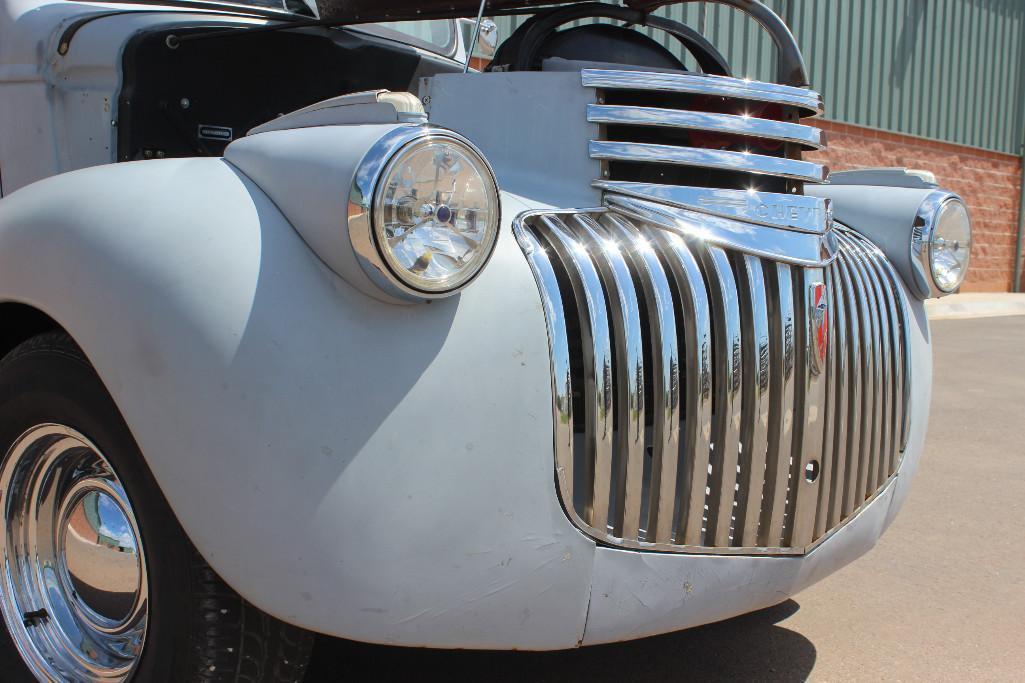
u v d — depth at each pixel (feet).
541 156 6.37
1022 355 25.50
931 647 8.03
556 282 5.30
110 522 5.84
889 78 41.96
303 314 4.76
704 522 5.88
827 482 6.40
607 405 5.34
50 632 6.21
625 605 5.45
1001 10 47.52
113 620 5.94
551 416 5.12
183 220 5.05
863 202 8.04
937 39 44.11
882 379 7.09
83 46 8.54
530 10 8.34
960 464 13.96
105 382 5.06
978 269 48.55
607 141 6.13
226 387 4.71
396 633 4.88
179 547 5.13
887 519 7.30
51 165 8.89
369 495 4.70
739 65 33.14
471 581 4.94
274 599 4.81
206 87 8.71
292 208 4.96
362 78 9.89
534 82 6.48
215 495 4.75
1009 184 49.85
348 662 7.38
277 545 4.71
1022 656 7.90
